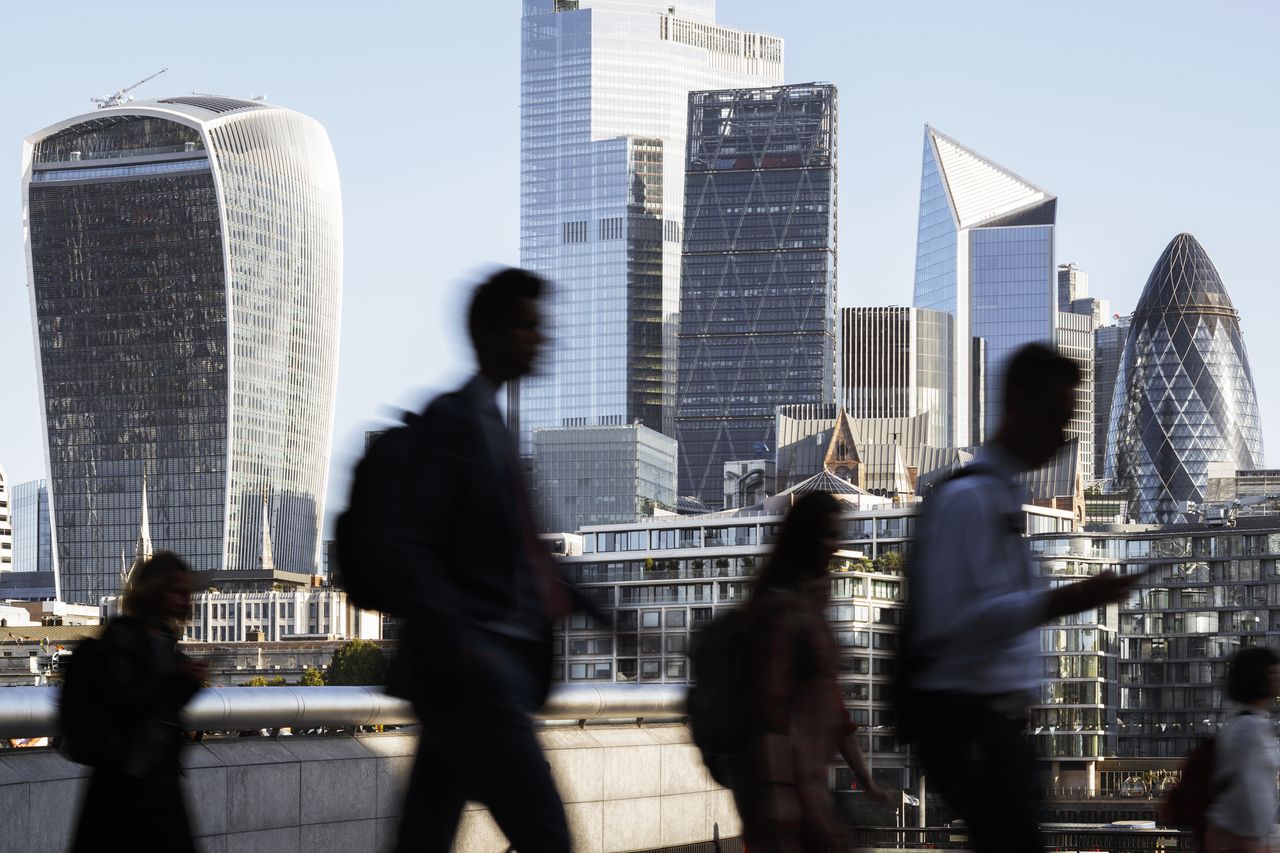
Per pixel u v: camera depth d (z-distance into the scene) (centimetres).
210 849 1373
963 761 871
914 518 902
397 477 735
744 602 956
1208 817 1212
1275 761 1201
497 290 780
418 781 770
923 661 877
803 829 927
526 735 728
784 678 929
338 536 744
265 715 1431
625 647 777
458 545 742
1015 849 870
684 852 1894
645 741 1877
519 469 764
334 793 1502
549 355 795
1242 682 1205
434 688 727
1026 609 855
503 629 737
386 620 751
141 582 1012
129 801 986
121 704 978
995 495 884
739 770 939
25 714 1212
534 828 723
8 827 1202
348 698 1529
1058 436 908
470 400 760
